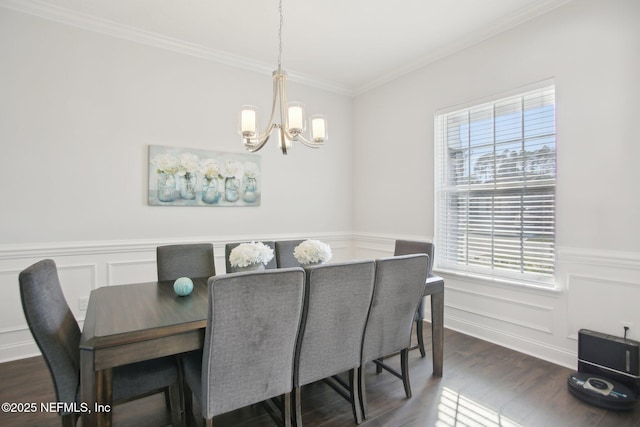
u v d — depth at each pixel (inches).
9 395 84.0
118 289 83.3
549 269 105.2
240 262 78.6
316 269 62.4
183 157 133.3
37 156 108.0
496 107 119.6
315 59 144.9
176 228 132.8
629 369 82.8
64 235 112.4
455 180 134.3
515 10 108.3
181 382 72.3
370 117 172.6
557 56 101.4
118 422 73.9
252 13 111.0
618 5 89.4
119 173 121.4
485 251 123.4
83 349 51.1
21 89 105.4
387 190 163.3
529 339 108.6
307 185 168.6
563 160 100.0
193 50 134.1
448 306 134.4
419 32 122.3
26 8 105.0
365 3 105.0
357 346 72.2
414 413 76.5
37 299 52.4
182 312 64.5
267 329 57.4
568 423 73.1
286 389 63.0
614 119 90.1
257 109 79.1
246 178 148.9
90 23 114.3
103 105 118.4
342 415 76.2
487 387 87.8
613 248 90.4
